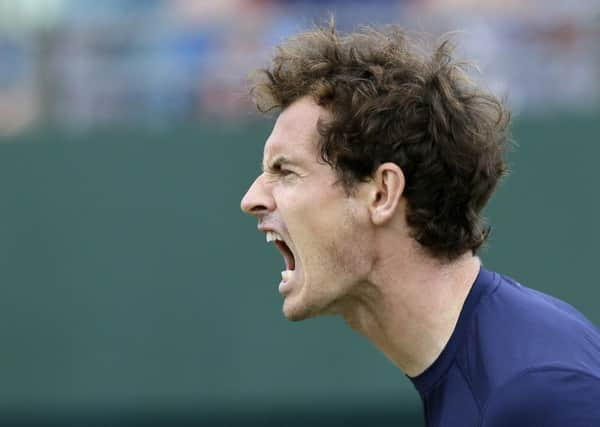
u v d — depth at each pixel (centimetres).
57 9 2992
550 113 2641
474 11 2791
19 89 2717
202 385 2600
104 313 2634
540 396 726
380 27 938
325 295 820
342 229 810
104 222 2655
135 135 2656
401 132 806
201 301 2619
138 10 3083
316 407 2577
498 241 2602
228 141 2634
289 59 838
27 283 2656
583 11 2702
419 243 811
